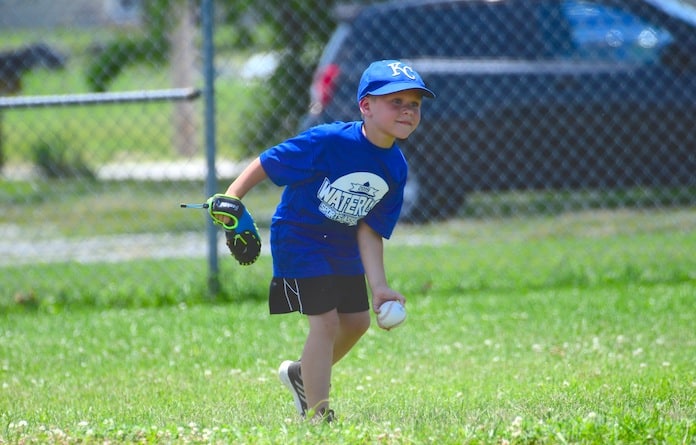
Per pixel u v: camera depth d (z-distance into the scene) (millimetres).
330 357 15781
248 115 48281
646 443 13344
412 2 38656
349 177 15430
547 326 24359
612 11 37719
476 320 25297
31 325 26094
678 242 34719
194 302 28891
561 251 34281
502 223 39125
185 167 52188
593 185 37906
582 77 37625
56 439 13859
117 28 57781
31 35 55094
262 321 25750
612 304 26453
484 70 38156
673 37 37375
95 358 22344
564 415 15180
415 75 15445
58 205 47031
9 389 19547
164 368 21328
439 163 38750
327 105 38188
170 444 13703
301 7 44281
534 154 38031
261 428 14156
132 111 64188
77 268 33062
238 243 15695
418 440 13461
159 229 41219
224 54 51344
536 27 37938
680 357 20922
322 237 15820
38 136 57938
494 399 17219
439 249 35156
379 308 15336
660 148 37531
